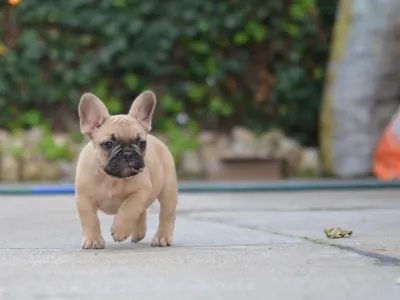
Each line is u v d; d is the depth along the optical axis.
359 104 11.85
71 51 12.73
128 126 4.11
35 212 6.77
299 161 12.30
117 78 13.09
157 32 12.77
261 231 5.05
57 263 3.57
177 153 12.09
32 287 2.94
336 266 3.39
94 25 12.73
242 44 13.26
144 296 2.76
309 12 13.12
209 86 13.12
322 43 13.25
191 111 13.23
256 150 12.32
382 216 5.98
